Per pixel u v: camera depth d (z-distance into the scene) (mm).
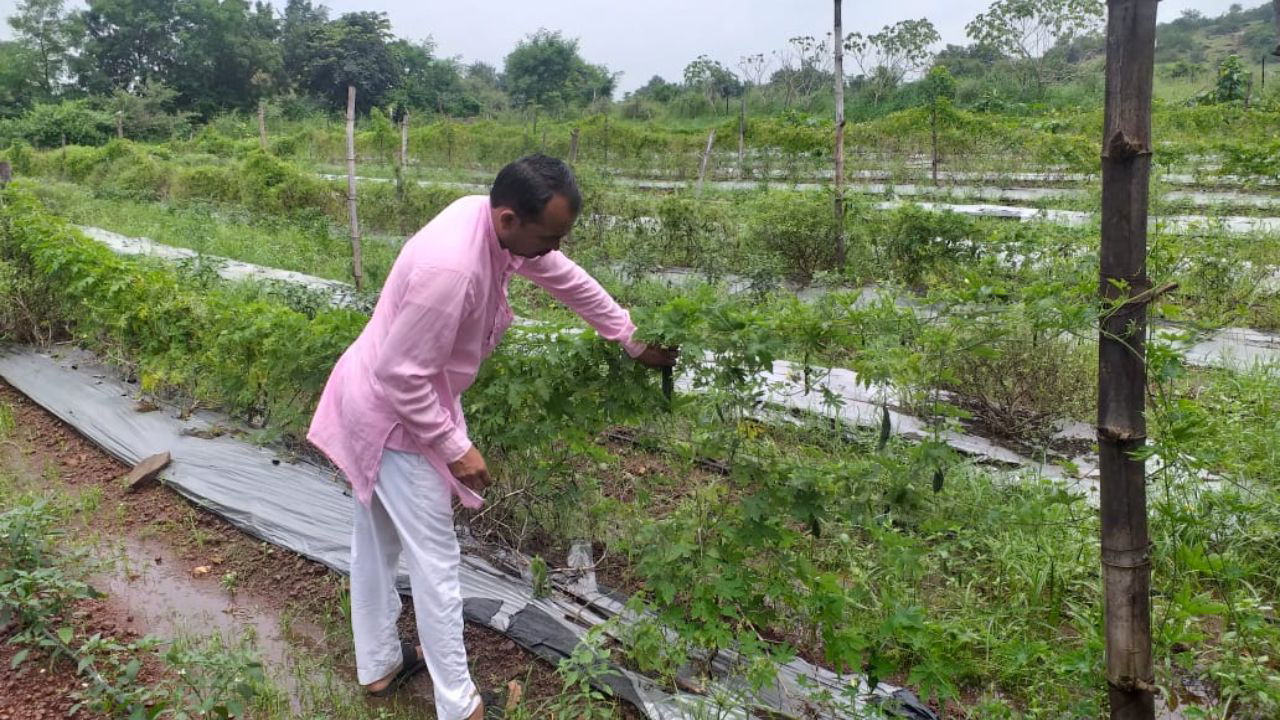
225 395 5953
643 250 10875
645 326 3197
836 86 9953
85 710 3369
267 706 3436
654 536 3387
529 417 3768
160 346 6270
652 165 24312
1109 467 2434
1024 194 16531
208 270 8586
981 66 35750
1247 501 3992
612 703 3328
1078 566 3717
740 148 22219
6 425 6223
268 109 44688
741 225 11422
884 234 10016
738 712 3195
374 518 3197
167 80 55531
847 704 3229
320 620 4027
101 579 4352
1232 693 3023
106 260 6754
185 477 5223
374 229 15969
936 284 8172
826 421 4641
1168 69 38344
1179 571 3283
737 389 3215
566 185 2773
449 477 3031
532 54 56906
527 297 9758
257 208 17297
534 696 3449
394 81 56344
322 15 65438
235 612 4113
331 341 4434
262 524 4742
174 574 4430
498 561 4215
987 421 5758
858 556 3914
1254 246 9016
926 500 3189
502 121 44656
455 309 2764
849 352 4973
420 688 3547
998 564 3898
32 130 37406
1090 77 32312
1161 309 2725
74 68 55125
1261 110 21875
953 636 3428
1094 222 9727
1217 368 6293
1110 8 2197
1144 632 2498
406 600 4039
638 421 3621
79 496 5230
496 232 2857
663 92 45156
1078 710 2910
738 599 3314
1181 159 16438
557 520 4344
